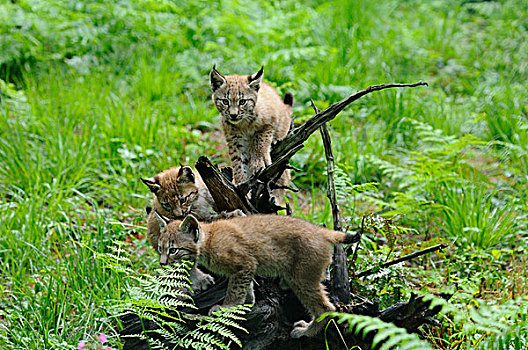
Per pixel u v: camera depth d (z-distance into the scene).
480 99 17.70
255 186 9.06
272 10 21.12
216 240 7.84
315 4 23.23
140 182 13.47
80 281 9.79
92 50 19.12
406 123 16.19
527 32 21.81
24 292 9.88
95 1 20.09
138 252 11.31
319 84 17.83
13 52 18.31
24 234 11.25
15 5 19.59
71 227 11.48
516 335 7.80
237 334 7.84
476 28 23.30
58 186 13.06
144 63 18.09
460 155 14.76
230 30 19.94
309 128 8.92
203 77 18.72
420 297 7.42
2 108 15.74
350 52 19.48
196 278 8.13
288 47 19.62
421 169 12.84
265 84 12.43
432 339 8.28
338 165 12.95
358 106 17.48
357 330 6.53
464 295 8.42
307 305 7.88
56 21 19.36
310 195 14.02
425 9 24.23
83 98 16.25
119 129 14.88
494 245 11.88
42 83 17.41
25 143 14.21
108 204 13.14
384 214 11.30
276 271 7.96
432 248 8.90
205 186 10.03
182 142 15.44
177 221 8.24
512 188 13.84
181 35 19.88
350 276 8.85
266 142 11.34
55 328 8.98
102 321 8.85
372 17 22.30
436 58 20.67
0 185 13.04
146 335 7.57
